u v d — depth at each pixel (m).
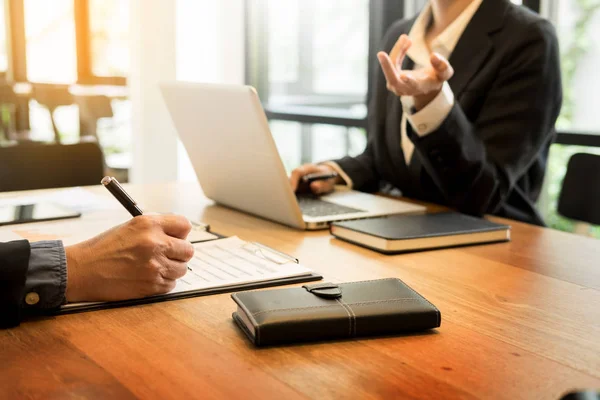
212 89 1.54
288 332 0.88
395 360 0.83
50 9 4.12
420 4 3.53
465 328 0.95
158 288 1.05
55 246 1.03
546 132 1.95
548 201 3.04
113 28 4.27
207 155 1.74
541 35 1.92
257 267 1.21
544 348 0.88
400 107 2.14
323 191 1.96
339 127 3.98
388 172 2.21
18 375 0.79
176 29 4.03
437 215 1.60
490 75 1.95
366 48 3.80
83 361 0.83
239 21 4.41
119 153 4.38
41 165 2.29
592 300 1.08
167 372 0.80
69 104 4.25
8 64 4.07
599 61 2.81
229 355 0.85
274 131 4.46
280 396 0.74
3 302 0.93
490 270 1.25
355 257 1.33
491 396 0.74
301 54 4.26
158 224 1.07
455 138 1.71
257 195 1.63
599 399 0.53
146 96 3.98
